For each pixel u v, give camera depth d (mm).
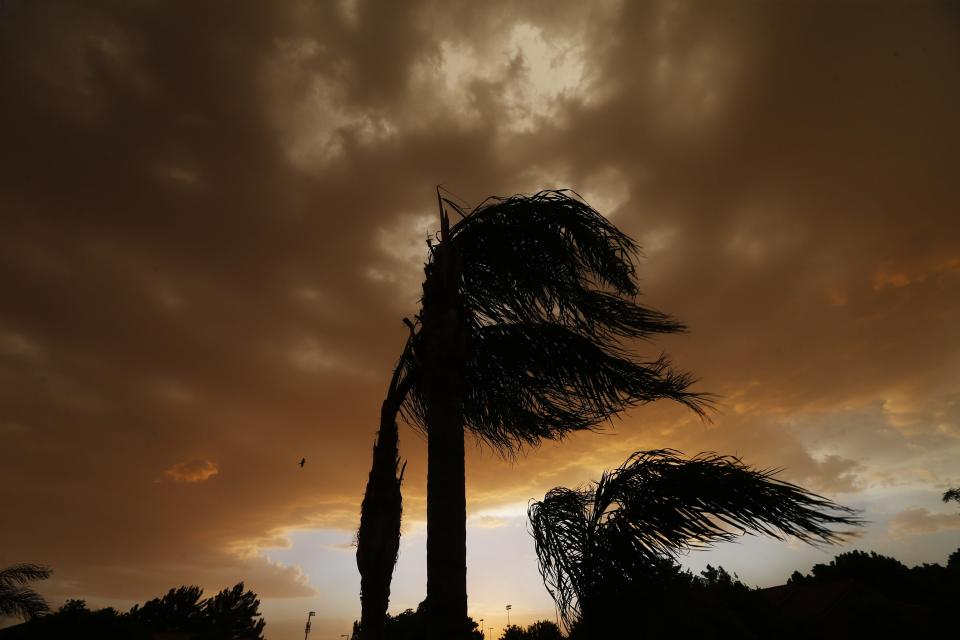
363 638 3980
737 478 3578
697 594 4004
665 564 3648
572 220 4641
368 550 4324
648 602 3600
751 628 16625
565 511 4160
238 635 48094
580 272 4758
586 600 3738
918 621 20609
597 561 3785
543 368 4449
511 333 4578
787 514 3375
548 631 29312
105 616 17359
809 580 38688
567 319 4812
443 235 4672
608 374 4344
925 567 34250
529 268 4633
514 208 4801
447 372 3895
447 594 3193
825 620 23578
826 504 3354
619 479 4113
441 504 3475
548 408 4824
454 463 3615
